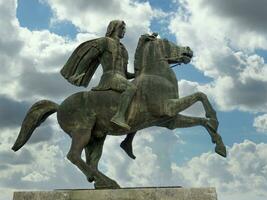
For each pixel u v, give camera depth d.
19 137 6.95
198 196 5.71
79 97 6.81
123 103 6.57
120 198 5.82
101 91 6.80
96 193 5.91
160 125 7.08
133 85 6.71
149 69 7.02
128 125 6.67
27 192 6.11
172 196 5.73
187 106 6.79
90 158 6.96
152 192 5.77
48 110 7.06
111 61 6.96
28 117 7.01
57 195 5.99
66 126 6.80
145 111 6.72
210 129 6.80
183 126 7.00
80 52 7.11
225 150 6.74
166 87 6.85
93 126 6.74
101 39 7.06
